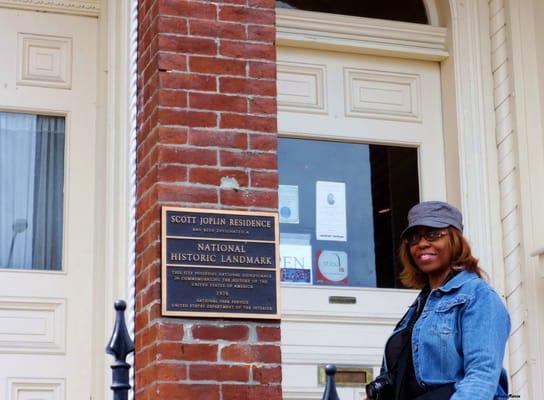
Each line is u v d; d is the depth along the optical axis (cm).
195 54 434
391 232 592
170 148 422
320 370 558
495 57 600
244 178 429
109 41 546
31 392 514
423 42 607
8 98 544
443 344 313
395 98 604
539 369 562
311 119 586
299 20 588
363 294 574
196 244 416
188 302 410
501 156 588
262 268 422
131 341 378
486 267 572
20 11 552
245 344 413
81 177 544
